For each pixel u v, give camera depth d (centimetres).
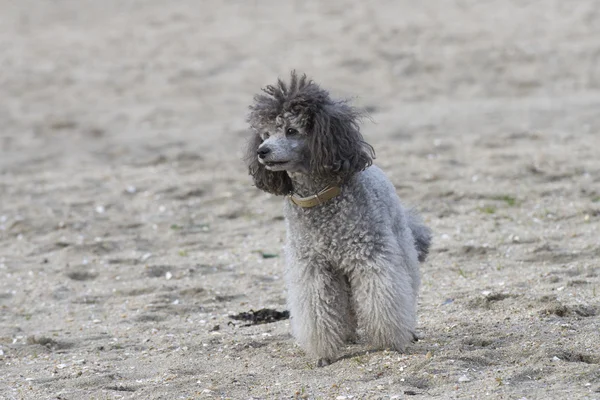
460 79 2639
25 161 2072
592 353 813
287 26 3306
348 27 3219
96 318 1084
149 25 3466
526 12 3256
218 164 1895
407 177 1647
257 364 870
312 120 816
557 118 2119
